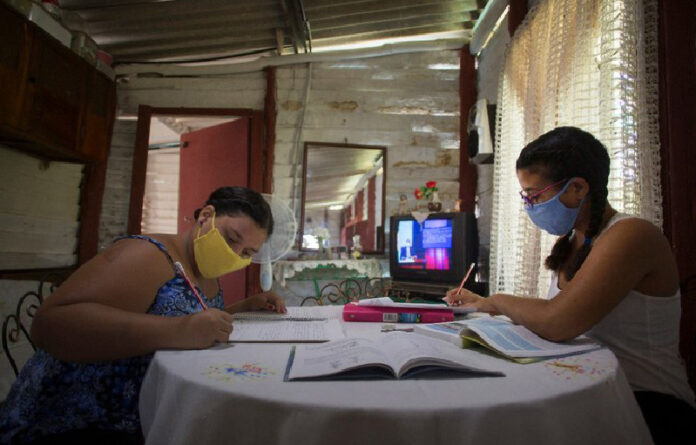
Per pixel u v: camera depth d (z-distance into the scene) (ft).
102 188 13.29
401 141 14.16
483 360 2.96
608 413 2.40
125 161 13.71
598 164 4.00
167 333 3.07
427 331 3.87
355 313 4.69
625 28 5.58
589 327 3.35
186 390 2.40
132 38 13.10
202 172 14.58
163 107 13.93
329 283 13.58
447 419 2.00
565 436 2.18
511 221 9.09
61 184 12.30
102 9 11.71
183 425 2.30
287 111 14.05
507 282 9.09
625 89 5.56
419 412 2.00
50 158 11.44
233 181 13.94
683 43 5.43
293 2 11.52
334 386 2.33
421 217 11.29
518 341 3.31
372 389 2.29
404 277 11.89
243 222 4.06
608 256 3.49
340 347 3.05
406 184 14.06
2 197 10.28
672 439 3.33
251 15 12.41
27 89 9.01
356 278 13.61
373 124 14.16
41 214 11.58
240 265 4.26
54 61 9.89
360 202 13.92
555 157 4.00
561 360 2.95
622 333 3.76
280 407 2.08
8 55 8.51
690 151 5.33
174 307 3.69
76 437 3.43
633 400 2.78
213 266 4.14
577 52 6.67
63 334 2.92
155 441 2.45
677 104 5.42
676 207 5.36
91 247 12.95
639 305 3.68
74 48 10.81
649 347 3.67
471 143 11.31
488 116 10.82
